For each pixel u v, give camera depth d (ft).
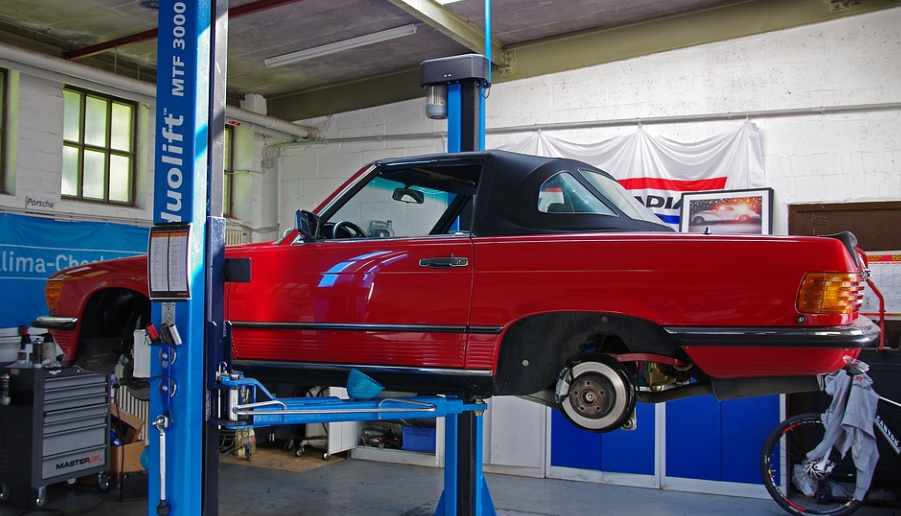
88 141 22.47
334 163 26.13
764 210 19.52
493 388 9.71
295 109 27.12
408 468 21.95
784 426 17.44
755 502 18.45
